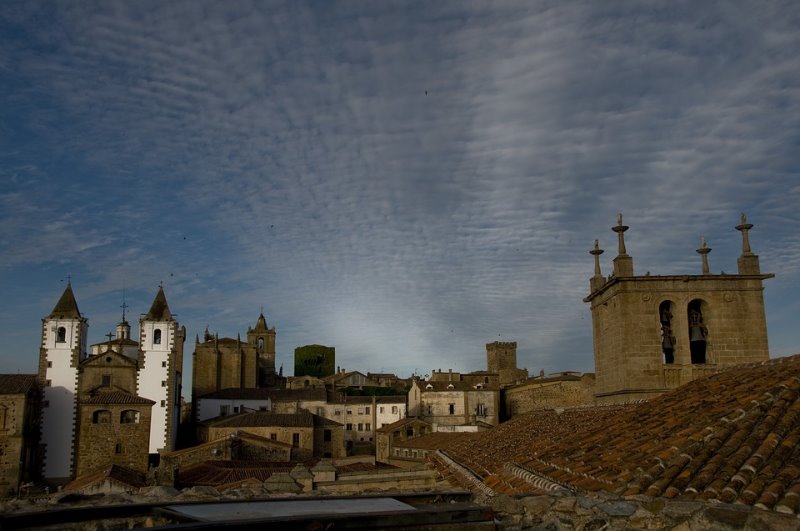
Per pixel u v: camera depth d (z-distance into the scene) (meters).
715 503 9.91
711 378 18.38
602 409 23.62
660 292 24.75
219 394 110.88
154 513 8.41
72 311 85.38
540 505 11.23
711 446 11.77
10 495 69.44
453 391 114.81
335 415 116.50
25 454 74.38
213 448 76.88
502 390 120.75
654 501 10.39
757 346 24.69
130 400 80.12
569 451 15.99
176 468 53.19
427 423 97.00
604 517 10.59
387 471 37.53
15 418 72.88
